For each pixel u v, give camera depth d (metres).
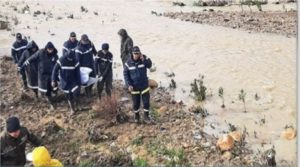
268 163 8.95
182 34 18.12
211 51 15.95
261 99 12.02
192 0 25.09
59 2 25.12
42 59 11.45
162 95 12.41
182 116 11.14
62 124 10.76
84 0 25.52
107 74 11.59
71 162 9.30
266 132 10.38
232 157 9.34
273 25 19.02
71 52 10.97
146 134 10.27
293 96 12.02
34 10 23.03
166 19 20.83
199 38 17.53
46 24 20.00
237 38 17.38
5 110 11.52
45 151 7.98
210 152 9.57
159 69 14.35
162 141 9.98
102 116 10.99
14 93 12.49
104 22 20.36
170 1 24.98
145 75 10.51
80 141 10.03
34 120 10.98
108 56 11.56
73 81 11.08
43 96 12.27
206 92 12.54
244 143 9.91
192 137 10.16
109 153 9.51
